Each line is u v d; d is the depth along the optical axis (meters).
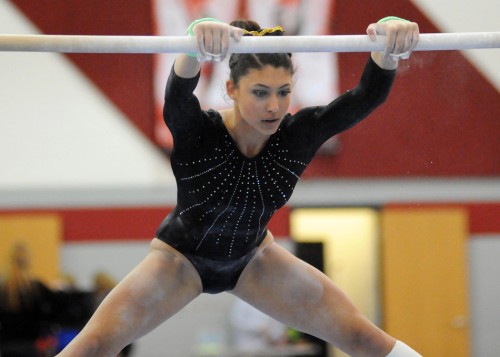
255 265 11.17
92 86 28.70
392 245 30.38
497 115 29.81
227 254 10.91
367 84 10.16
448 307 30.70
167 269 10.73
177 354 29.23
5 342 24.72
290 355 28.47
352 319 10.80
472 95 29.67
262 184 10.61
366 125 29.64
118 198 29.11
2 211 28.67
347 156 29.77
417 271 30.53
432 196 30.38
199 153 10.30
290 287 11.01
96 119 28.80
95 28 28.11
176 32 28.14
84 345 10.00
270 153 10.53
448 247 30.56
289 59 10.01
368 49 9.80
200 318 29.39
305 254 36.22
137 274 10.59
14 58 28.52
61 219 28.92
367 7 28.47
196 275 11.01
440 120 29.56
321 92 28.17
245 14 27.98
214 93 27.41
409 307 30.56
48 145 28.70
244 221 10.74
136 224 29.16
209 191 10.51
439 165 30.00
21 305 25.09
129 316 10.30
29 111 28.59
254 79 9.75
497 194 30.61
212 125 10.27
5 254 28.42
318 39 9.66
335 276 36.69
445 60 27.77
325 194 29.97
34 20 27.94
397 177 30.16
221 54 9.45
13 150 28.58
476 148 29.94
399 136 29.64
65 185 28.83
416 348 30.61
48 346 24.67
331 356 29.48
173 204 29.27
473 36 10.09
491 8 29.33
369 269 36.53
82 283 28.92
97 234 29.08
